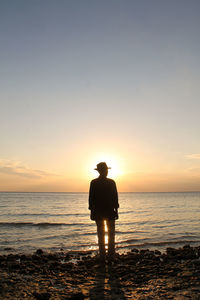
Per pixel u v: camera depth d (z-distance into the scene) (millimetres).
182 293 3646
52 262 7074
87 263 6387
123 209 41594
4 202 63031
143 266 6012
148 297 3562
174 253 8258
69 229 17594
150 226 19266
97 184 5883
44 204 56219
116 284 4340
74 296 3570
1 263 6453
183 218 26078
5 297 3654
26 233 15297
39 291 3938
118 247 10391
